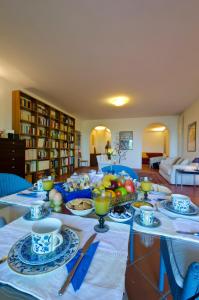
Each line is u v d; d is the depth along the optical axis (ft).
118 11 5.83
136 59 8.91
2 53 8.42
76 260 1.71
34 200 3.65
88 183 4.23
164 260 3.10
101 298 1.29
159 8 5.68
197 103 15.65
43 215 2.80
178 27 6.57
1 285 1.45
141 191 3.96
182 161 15.87
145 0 5.39
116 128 25.73
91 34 7.01
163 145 39.34
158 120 23.94
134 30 6.77
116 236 2.19
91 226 2.46
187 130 18.79
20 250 1.81
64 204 3.33
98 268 1.60
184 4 5.51
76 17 6.09
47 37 7.20
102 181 3.65
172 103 17.03
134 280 3.77
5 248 1.90
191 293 1.61
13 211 3.16
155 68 9.87
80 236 2.17
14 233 2.24
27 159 13.04
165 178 17.70
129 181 3.58
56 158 18.11
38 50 8.16
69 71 10.31
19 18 6.13
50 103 17.08
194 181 13.78
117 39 7.33
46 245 1.76
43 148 15.46
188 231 2.42
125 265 1.65
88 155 27.25
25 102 13.00
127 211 3.00
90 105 18.03
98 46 7.84
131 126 25.05
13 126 12.17
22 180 5.19
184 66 9.61
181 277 2.24
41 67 9.86
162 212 3.03
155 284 3.69
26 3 5.50
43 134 15.33
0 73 10.65
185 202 3.02
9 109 12.01
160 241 2.64
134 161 24.88
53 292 1.34
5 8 5.70
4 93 11.58
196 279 1.58
